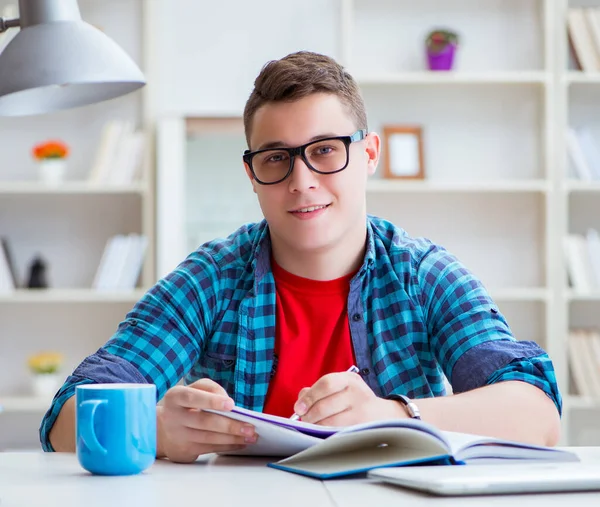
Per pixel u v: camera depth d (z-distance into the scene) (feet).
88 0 11.75
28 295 11.12
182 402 3.47
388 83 11.46
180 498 2.70
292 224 4.68
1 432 11.63
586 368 11.30
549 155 11.39
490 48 11.75
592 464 3.14
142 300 5.04
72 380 4.28
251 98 4.76
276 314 5.05
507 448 3.24
